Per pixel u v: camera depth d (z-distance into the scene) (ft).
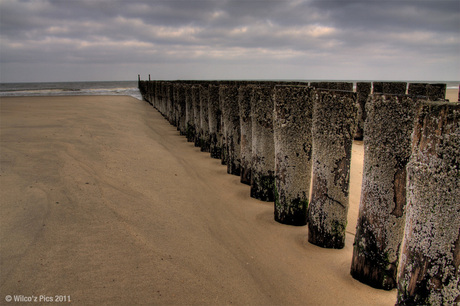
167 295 10.03
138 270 11.04
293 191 14.89
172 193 18.72
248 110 20.08
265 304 10.08
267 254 12.87
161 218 15.19
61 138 26.30
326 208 12.68
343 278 11.13
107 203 15.66
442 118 6.94
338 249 12.91
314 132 12.50
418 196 7.45
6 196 15.46
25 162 20.06
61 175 18.26
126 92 137.28
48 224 13.33
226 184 21.16
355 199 19.25
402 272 7.93
